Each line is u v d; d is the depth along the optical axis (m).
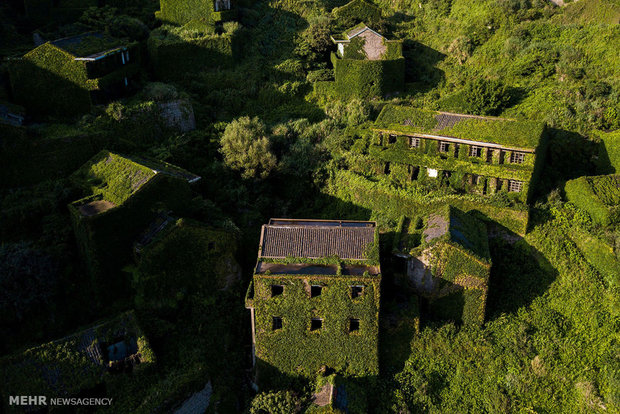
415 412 35.44
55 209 41.75
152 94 52.09
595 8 62.00
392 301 38.41
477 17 66.62
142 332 35.59
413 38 68.25
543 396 35.91
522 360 37.47
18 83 50.16
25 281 36.62
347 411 33.53
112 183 40.97
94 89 49.34
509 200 44.16
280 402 34.12
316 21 64.75
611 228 42.44
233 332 39.53
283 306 35.44
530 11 65.19
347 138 52.16
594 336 38.34
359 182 48.31
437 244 37.78
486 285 37.97
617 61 56.16
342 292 34.81
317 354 36.31
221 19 63.75
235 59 62.06
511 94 56.66
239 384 37.59
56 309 37.94
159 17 66.38
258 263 36.25
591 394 35.12
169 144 50.34
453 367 37.53
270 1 71.94
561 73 57.59
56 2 67.81
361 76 58.84
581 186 44.38
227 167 48.84
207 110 57.09
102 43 53.75
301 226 38.59
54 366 32.88
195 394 34.16
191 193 44.09
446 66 63.12
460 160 46.25
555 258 42.16
